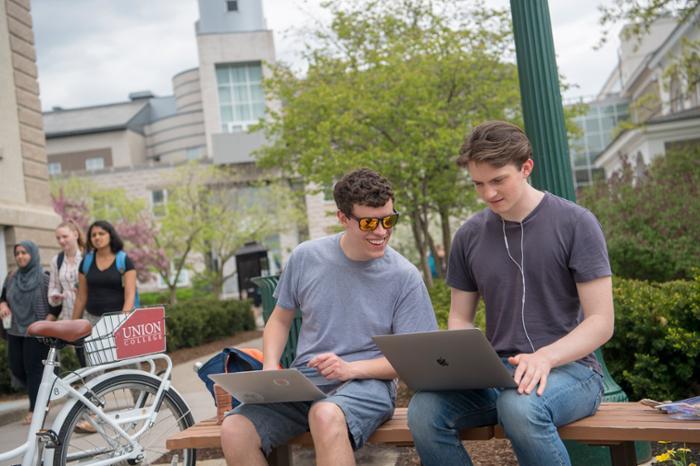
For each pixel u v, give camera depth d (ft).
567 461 8.57
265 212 92.99
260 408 9.92
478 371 8.84
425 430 9.25
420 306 10.42
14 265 38.14
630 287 18.12
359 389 9.76
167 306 50.06
